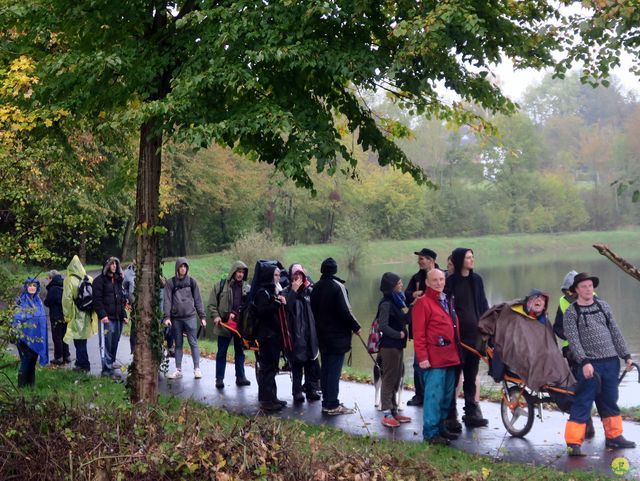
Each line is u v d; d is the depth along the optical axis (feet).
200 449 19.66
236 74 25.54
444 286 30.96
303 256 188.44
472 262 30.81
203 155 158.10
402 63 24.84
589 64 23.59
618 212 295.69
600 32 20.47
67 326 42.63
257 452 19.90
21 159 29.40
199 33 27.86
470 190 279.08
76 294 41.88
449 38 24.81
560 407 27.32
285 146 27.30
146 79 27.73
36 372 39.24
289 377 42.04
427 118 31.83
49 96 30.35
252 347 34.81
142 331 29.14
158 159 29.32
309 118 26.89
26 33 31.68
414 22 24.22
